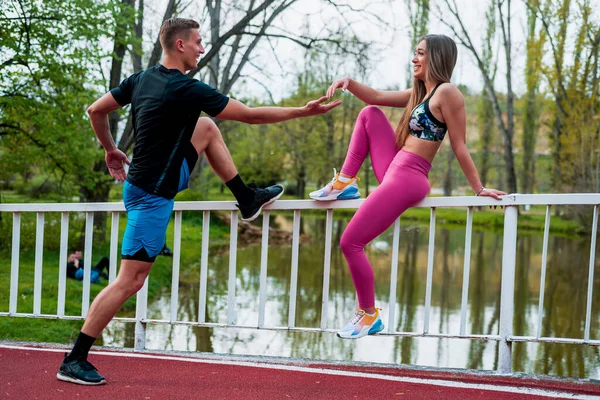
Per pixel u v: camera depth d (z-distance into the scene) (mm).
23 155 12484
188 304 11227
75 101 12047
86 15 12000
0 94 11883
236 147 39375
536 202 3252
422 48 3287
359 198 3529
